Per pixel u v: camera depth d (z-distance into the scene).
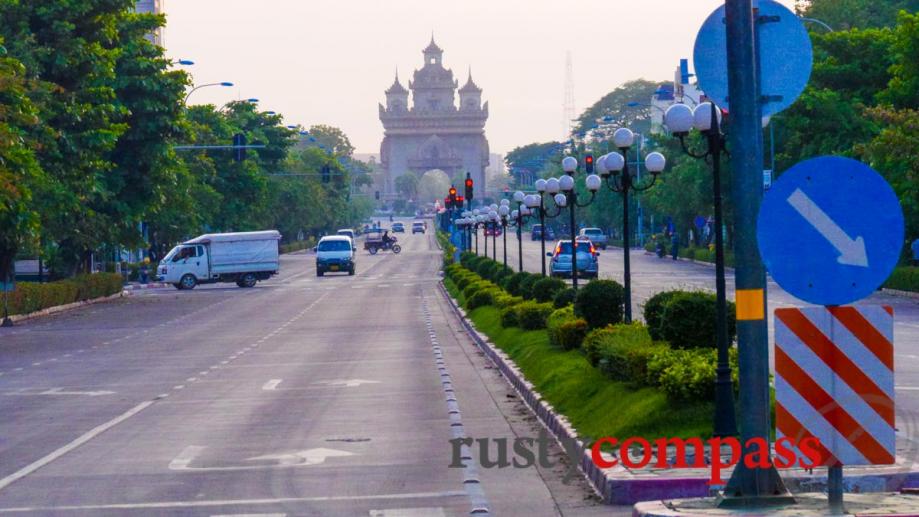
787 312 11.70
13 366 36.66
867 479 14.23
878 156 59.06
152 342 44.34
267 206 136.50
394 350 38.59
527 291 45.25
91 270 81.75
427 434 20.97
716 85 14.43
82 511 15.13
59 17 63.97
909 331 39.44
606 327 26.53
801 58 13.59
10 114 47.62
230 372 32.88
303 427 22.17
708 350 19.67
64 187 60.81
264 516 14.57
